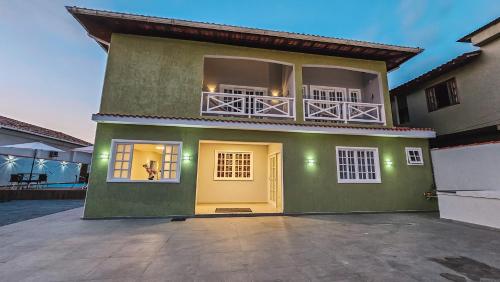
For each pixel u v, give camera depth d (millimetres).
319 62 7754
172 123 6129
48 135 14148
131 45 6723
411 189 7402
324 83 9391
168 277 2588
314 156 7105
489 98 7359
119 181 5992
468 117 7914
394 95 11070
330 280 2533
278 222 5680
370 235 4484
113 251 3455
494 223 4898
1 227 4953
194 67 6922
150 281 2488
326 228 5066
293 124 6852
